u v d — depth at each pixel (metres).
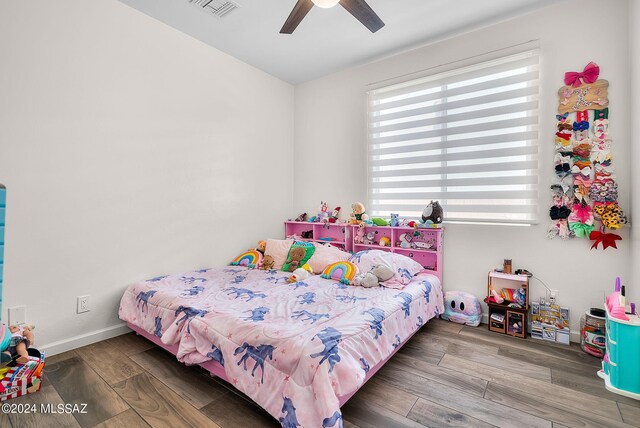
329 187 3.73
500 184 2.65
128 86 2.45
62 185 2.12
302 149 3.99
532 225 2.52
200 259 3.00
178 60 2.78
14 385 1.62
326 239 3.61
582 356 2.12
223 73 3.17
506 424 1.45
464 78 2.81
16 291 1.94
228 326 1.71
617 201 2.18
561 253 2.41
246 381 1.51
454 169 2.87
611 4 2.21
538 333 2.40
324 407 1.24
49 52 2.05
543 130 2.46
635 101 2.03
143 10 2.49
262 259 3.16
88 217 2.25
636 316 1.74
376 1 2.35
